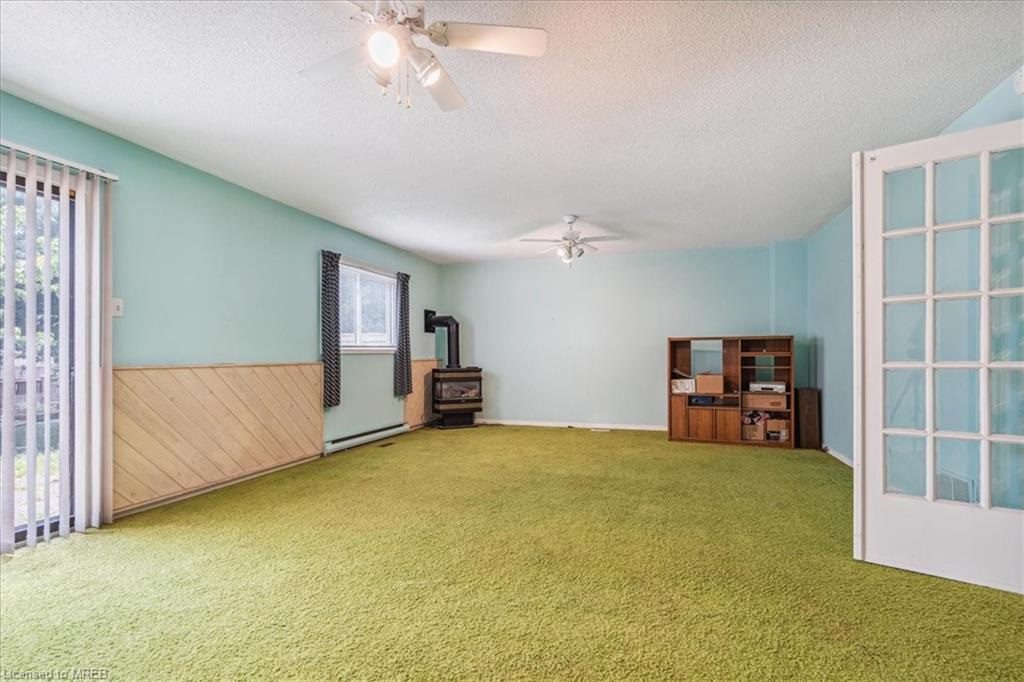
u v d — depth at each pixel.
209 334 3.62
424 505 3.19
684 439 5.60
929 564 2.12
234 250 3.85
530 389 7.02
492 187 3.93
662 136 2.96
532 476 3.95
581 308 6.80
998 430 2.11
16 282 2.45
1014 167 2.09
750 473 4.02
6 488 2.39
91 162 2.84
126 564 2.29
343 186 3.91
